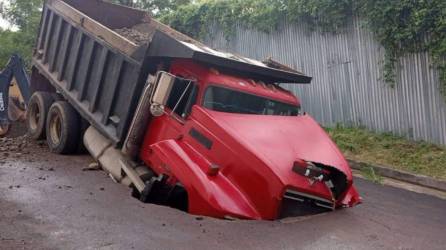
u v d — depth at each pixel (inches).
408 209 307.1
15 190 266.2
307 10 560.7
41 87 475.8
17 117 532.7
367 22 503.2
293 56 603.8
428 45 457.4
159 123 293.6
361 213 275.1
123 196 270.5
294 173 242.4
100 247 189.3
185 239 205.5
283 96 317.4
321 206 258.7
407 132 486.9
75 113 384.8
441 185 382.9
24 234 197.5
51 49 435.2
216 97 285.0
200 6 722.2
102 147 336.2
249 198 241.1
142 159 303.4
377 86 512.4
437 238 241.4
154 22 464.8
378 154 462.9
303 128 294.2
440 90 453.4
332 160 268.2
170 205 268.4
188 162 255.4
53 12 428.1
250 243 206.1
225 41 695.7
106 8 471.8
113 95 329.7
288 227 230.7
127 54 315.9
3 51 1083.9
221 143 254.7
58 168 334.6
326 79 566.3
